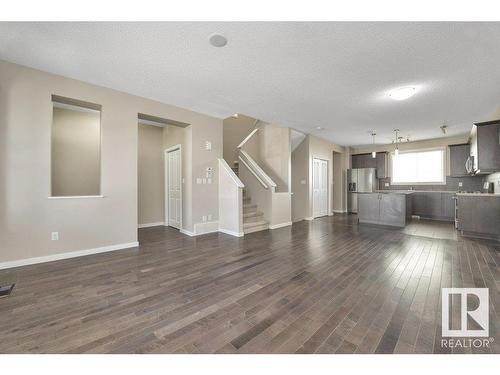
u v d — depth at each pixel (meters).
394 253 3.33
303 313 1.80
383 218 5.69
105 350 1.40
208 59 2.62
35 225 2.88
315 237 4.32
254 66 2.77
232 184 4.58
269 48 2.40
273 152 6.24
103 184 3.39
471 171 5.59
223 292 2.15
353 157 8.38
